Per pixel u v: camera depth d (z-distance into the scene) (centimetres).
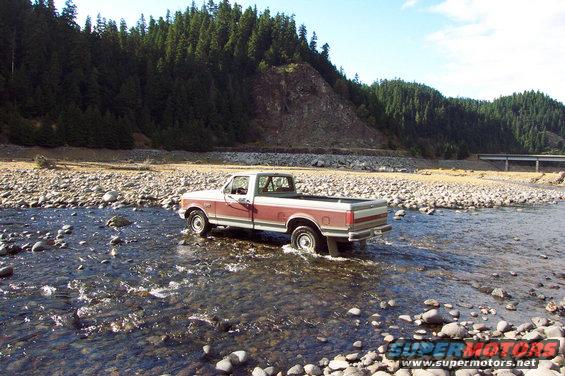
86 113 7694
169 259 1066
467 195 2978
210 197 1329
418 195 2834
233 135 11638
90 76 9075
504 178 6328
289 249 1175
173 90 10600
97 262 1021
